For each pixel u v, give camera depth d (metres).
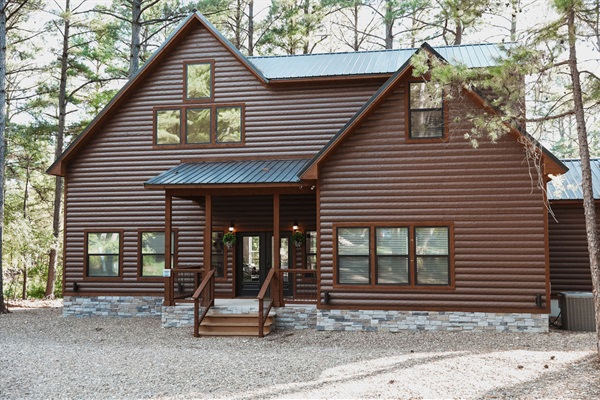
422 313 13.62
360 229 13.95
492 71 10.09
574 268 15.88
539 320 13.14
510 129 11.95
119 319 17.17
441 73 10.55
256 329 13.87
